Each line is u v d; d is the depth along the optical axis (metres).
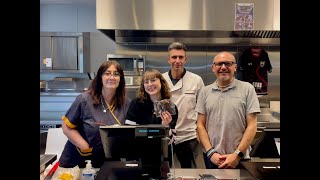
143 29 3.14
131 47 4.16
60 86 4.83
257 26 3.16
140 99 2.17
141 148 1.49
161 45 4.14
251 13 2.73
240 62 4.19
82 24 5.12
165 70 4.15
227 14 3.16
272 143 1.61
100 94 2.04
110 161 1.56
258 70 3.93
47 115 4.81
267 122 3.87
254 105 2.24
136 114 2.12
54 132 2.63
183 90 2.78
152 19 3.14
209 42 4.13
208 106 2.34
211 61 4.20
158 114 1.87
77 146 1.97
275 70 4.22
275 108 4.12
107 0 3.11
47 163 1.66
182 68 2.81
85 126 1.99
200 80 2.87
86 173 1.57
